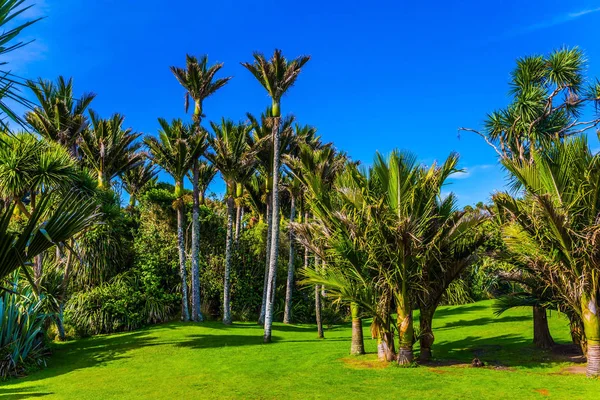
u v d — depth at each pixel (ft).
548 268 29.53
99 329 58.08
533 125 47.93
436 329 54.24
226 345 46.55
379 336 35.94
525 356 35.37
